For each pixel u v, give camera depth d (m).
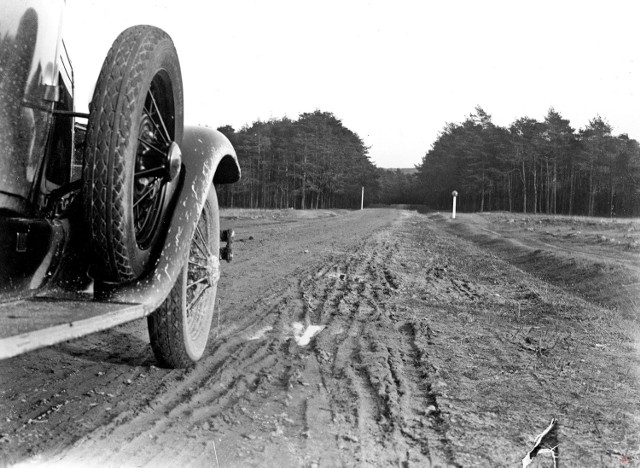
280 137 116.94
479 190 111.44
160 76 3.61
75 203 3.36
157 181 3.81
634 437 3.50
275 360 5.00
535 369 5.02
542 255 16.67
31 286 3.14
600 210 89.44
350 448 3.21
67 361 4.47
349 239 21.45
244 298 8.12
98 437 3.08
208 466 2.83
